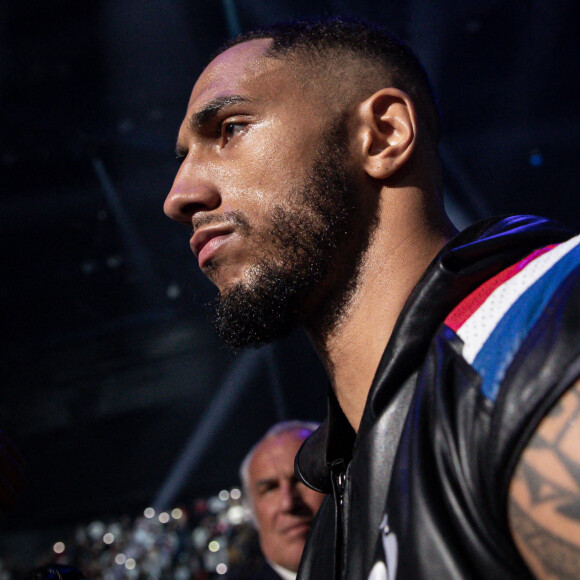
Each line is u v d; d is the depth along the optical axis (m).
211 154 0.72
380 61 0.75
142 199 9.24
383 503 0.52
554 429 0.39
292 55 0.73
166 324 10.95
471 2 6.93
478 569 0.43
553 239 0.57
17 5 7.37
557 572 0.39
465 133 8.26
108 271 10.23
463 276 0.54
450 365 0.49
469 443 0.44
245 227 0.68
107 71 7.93
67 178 8.93
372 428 0.55
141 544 10.72
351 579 0.52
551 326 0.42
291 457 2.04
